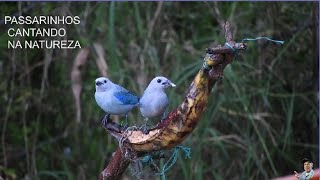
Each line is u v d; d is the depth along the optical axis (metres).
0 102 8.93
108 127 4.53
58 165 9.23
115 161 4.62
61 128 9.25
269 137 8.59
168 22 8.62
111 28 7.89
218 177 8.33
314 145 8.50
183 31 8.81
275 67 8.65
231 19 8.29
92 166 9.05
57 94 9.05
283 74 8.73
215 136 8.16
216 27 8.80
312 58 8.48
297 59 8.74
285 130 8.66
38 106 9.02
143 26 8.62
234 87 7.98
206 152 8.65
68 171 8.60
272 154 8.55
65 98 9.06
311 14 8.58
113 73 8.20
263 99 8.55
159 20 8.56
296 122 8.79
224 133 8.63
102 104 4.44
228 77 7.87
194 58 8.49
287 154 8.57
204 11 8.81
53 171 9.05
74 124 9.06
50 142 9.12
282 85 8.67
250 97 8.53
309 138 8.76
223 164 8.62
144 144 4.29
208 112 8.25
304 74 8.73
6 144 9.12
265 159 8.56
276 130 8.69
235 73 8.09
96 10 8.42
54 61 8.76
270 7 8.62
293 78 8.73
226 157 8.56
